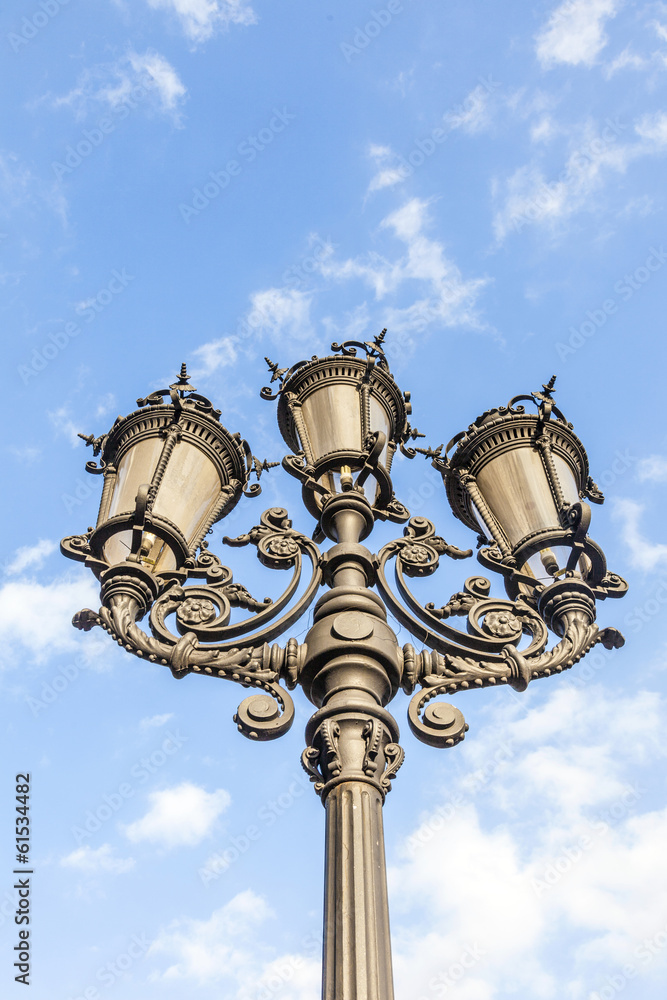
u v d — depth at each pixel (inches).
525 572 199.2
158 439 205.3
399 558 189.9
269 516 193.0
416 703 163.0
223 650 164.2
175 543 185.0
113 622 168.2
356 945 125.2
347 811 140.0
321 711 153.3
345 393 215.3
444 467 223.6
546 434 214.7
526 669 169.5
